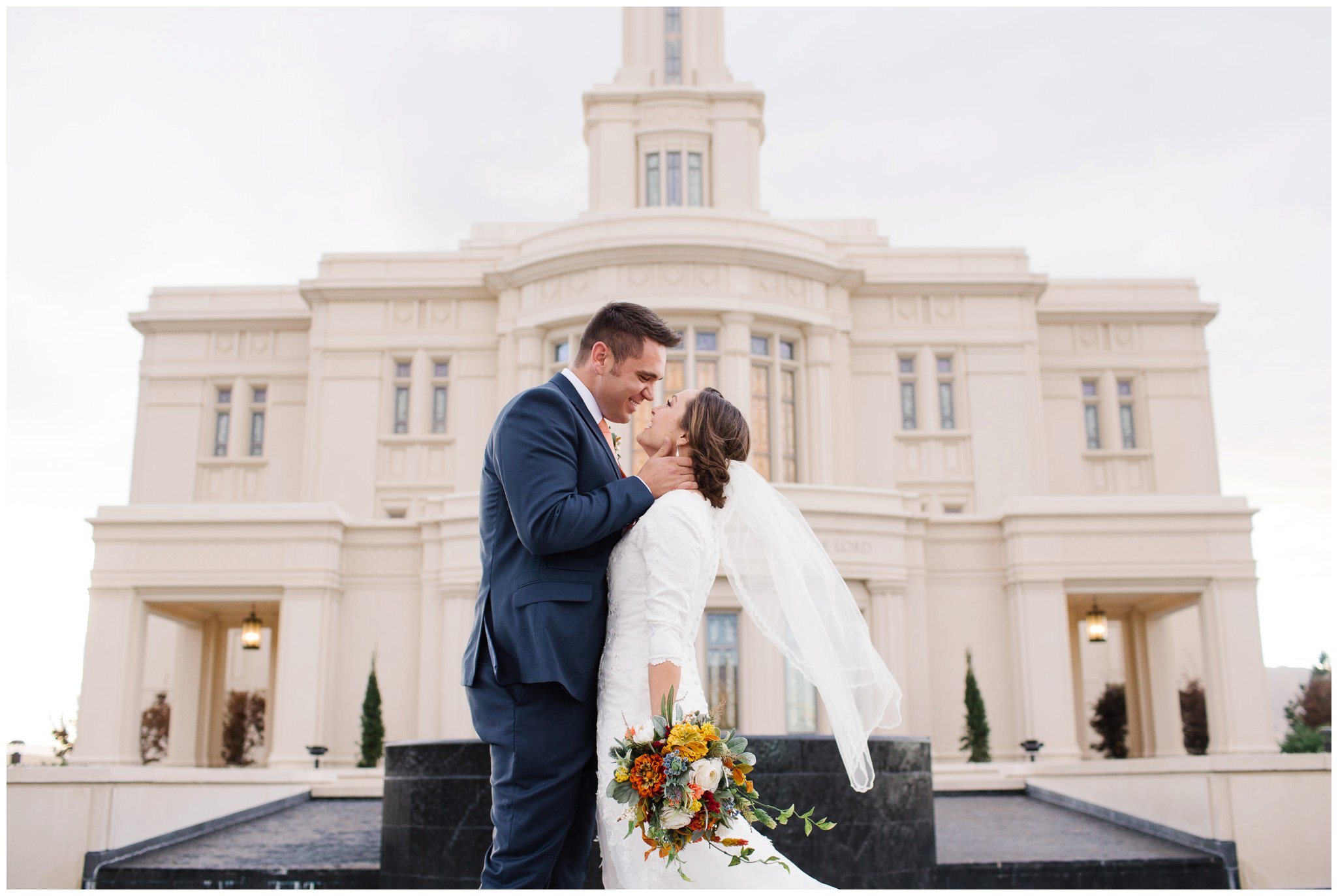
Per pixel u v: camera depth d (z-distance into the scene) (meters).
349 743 19.31
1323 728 19.30
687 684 3.29
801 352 24.17
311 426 25.33
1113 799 11.67
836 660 3.76
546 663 3.29
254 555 19.38
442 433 25.64
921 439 25.41
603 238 23.09
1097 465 27.44
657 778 3.03
